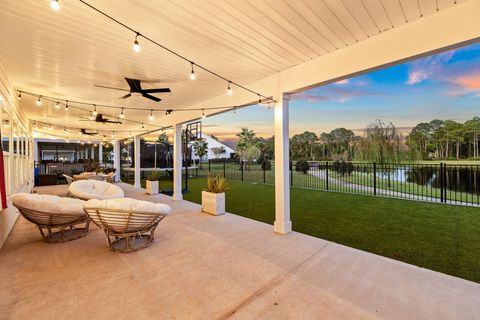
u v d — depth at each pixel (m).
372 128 10.43
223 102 4.90
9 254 2.89
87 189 4.97
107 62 3.27
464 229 3.69
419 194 6.81
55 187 9.51
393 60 2.47
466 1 2.03
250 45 2.81
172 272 2.44
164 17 2.23
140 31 2.49
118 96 4.96
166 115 7.11
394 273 2.40
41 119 7.64
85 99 5.23
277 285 2.20
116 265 2.60
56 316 1.75
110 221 2.90
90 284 2.20
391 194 6.97
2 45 2.78
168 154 15.38
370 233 3.61
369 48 2.66
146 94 4.10
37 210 3.13
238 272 2.45
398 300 1.95
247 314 1.79
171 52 2.84
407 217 4.45
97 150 18.89
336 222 4.21
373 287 2.15
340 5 2.07
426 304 1.90
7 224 3.58
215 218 4.62
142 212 2.96
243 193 7.59
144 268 2.53
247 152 18.81
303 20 2.30
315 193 7.27
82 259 2.75
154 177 8.00
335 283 2.23
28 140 7.58
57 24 2.34
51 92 4.70
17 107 5.13
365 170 8.75
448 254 2.82
